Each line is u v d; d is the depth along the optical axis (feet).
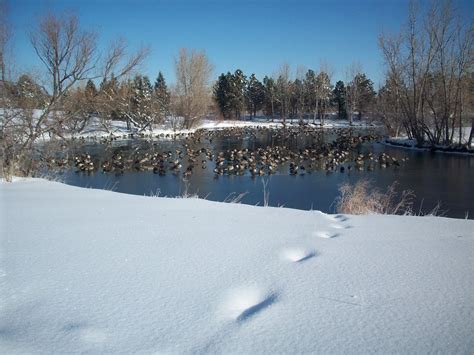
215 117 249.96
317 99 238.48
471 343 6.96
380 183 58.34
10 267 10.55
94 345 6.86
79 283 9.50
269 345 6.92
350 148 106.93
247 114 317.83
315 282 9.66
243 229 14.93
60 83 52.39
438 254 11.83
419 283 9.59
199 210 18.90
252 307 8.56
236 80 258.16
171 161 81.35
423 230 15.16
